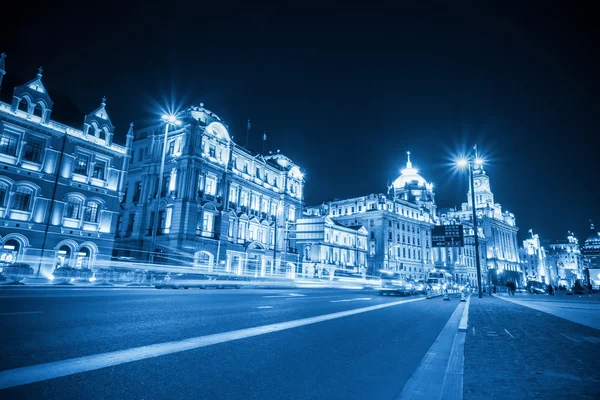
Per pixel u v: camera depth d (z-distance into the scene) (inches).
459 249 4382.4
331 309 622.8
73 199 1336.1
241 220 2033.7
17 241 1178.6
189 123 1777.8
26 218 1199.6
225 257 1867.6
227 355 250.5
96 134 1432.1
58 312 381.1
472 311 677.9
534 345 309.3
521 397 169.5
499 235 5113.2
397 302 949.2
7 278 987.9
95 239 1373.0
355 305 754.2
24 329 285.4
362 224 3587.6
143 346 258.1
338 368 238.4
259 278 1999.3
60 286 898.1
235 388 186.5
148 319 374.9
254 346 284.0
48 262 1234.0
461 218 4813.0
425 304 900.0
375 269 3348.9
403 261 3597.4
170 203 1739.7
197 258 1711.4
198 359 234.7
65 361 210.2
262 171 2287.2
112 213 1437.0
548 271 6451.8
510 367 229.9
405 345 327.9
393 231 3570.4
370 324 454.3
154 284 1119.0
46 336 267.7
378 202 3565.5
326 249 2691.9
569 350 286.2
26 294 587.8
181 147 1807.3
